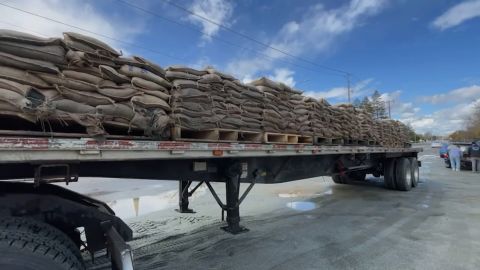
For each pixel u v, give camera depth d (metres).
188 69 3.08
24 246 1.80
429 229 5.32
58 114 1.91
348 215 6.35
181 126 2.86
